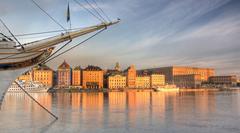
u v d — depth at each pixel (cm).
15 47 2752
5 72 2727
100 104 8281
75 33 2944
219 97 13888
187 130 3428
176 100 10912
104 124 3828
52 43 2878
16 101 9594
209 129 3497
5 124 3731
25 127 3497
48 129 3375
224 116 4931
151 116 4888
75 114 5100
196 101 10119
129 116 4862
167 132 3291
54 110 5972
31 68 2866
